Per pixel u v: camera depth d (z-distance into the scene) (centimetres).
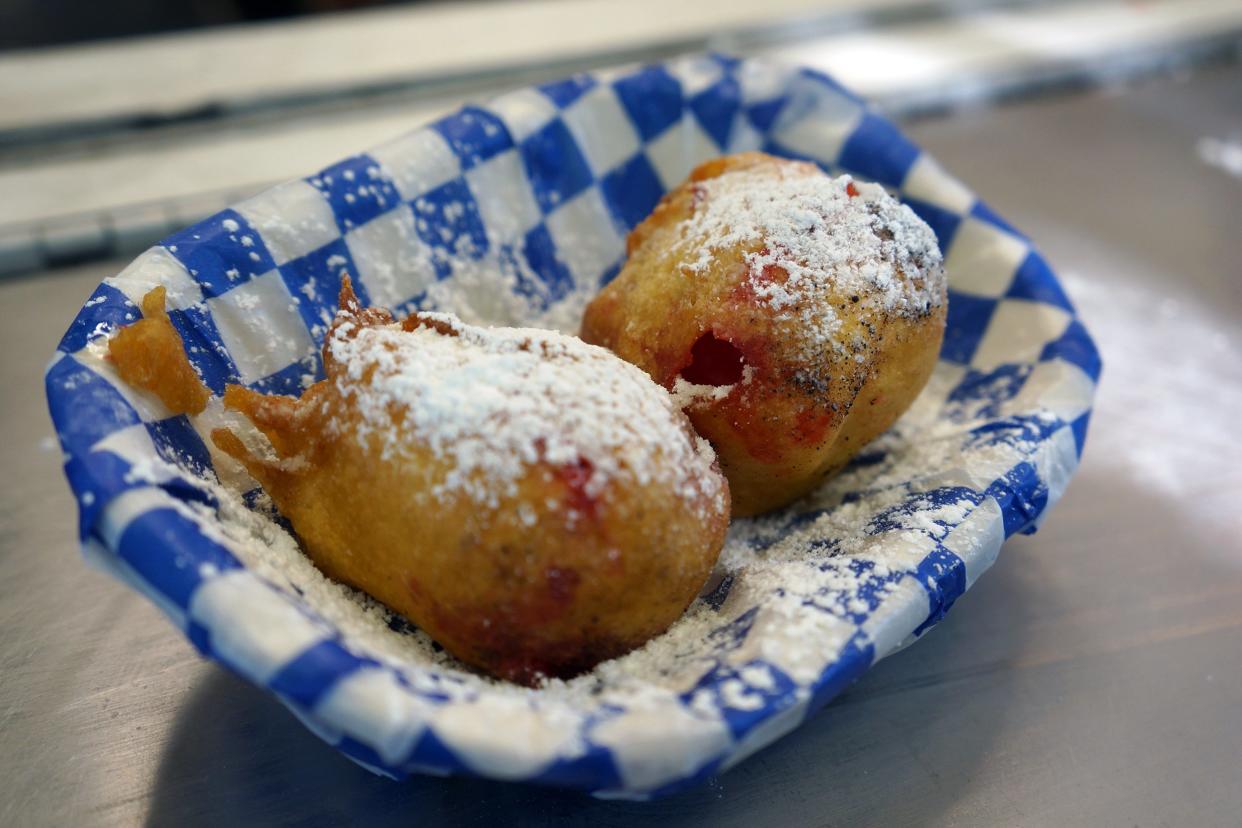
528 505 14
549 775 13
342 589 16
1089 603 18
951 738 16
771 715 14
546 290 21
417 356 15
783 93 23
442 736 12
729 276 17
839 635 14
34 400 21
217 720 16
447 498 14
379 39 34
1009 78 33
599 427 15
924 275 18
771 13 36
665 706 13
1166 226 27
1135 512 20
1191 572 19
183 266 17
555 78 32
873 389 17
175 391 15
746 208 18
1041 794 15
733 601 16
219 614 13
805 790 15
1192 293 25
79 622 17
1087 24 37
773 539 18
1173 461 21
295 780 15
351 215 18
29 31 42
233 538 15
